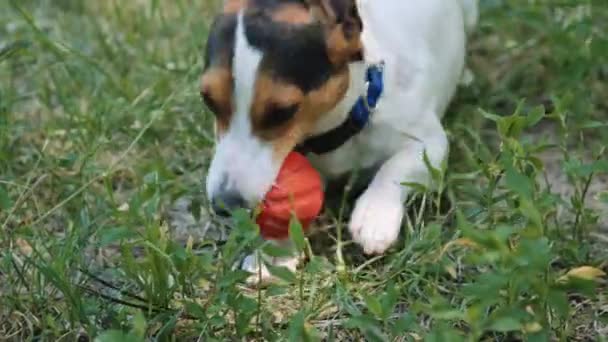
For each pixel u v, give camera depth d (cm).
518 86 167
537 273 111
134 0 199
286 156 122
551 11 172
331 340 117
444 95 143
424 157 127
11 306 125
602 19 170
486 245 110
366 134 132
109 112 156
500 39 173
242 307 117
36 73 169
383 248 129
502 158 123
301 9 119
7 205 129
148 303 122
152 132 155
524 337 114
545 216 126
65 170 149
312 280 125
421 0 138
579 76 157
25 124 159
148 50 181
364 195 133
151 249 120
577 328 121
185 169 151
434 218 135
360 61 124
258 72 118
